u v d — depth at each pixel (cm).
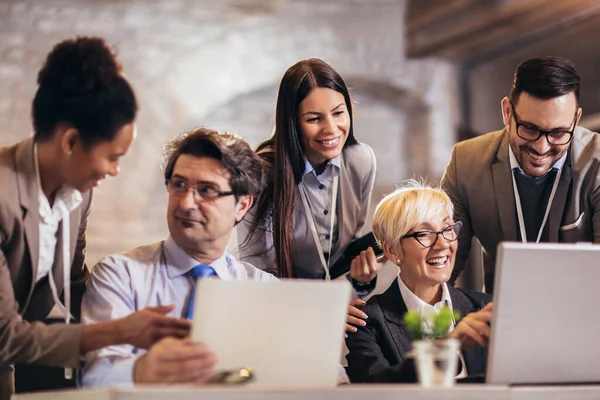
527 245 208
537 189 311
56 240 245
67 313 243
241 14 624
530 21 598
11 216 231
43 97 227
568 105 286
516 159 310
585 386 208
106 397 176
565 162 308
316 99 301
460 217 325
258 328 196
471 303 283
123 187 597
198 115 616
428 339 223
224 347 193
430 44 642
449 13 622
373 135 654
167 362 190
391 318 274
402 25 647
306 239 317
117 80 226
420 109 657
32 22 588
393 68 646
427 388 190
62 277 252
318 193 318
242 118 632
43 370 260
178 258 255
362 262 305
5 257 235
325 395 183
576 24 588
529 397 200
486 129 649
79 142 226
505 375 211
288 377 198
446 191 326
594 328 216
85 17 598
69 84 224
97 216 591
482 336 225
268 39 629
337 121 303
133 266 255
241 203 259
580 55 598
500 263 207
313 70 303
